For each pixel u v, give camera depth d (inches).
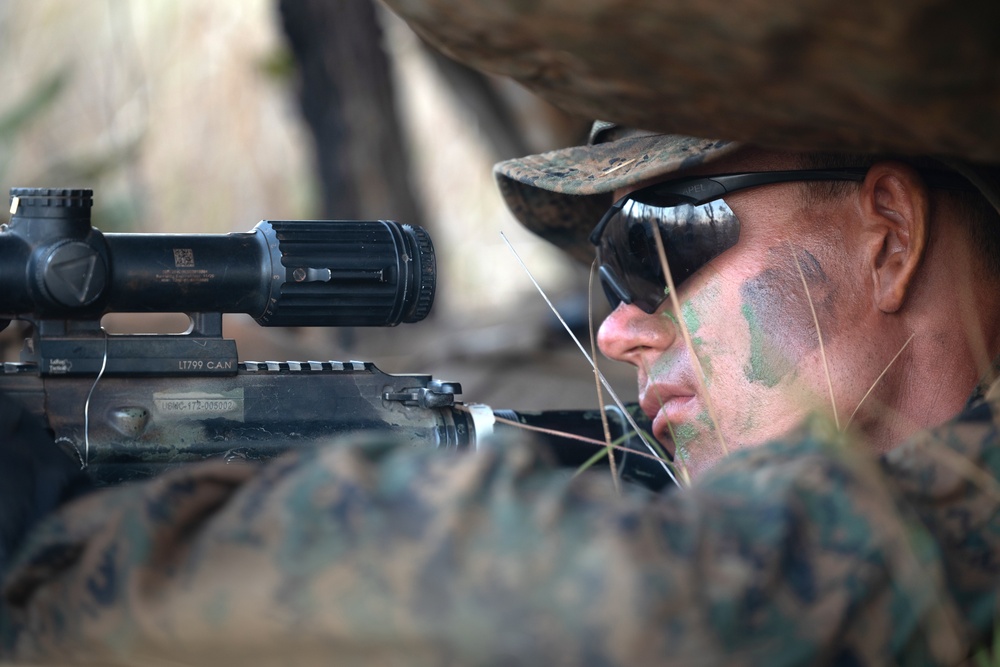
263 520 93.4
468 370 522.9
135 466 149.9
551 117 629.3
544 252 901.8
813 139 111.3
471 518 90.5
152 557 95.0
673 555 90.3
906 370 154.1
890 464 109.1
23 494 110.3
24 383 144.3
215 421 154.9
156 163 808.9
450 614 88.7
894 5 89.7
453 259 919.7
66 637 97.6
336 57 561.3
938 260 153.2
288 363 162.4
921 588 97.0
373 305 155.4
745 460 103.4
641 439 191.3
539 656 87.8
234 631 91.9
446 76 653.9
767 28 94.4
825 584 93.7
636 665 87.0
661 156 157.8
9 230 138.6
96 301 141.1
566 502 91.6
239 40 813.2
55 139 749.3
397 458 95.5
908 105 99.0
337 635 90.3
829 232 152.6
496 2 101.4
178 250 146.1
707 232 155.3
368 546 91.0
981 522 105.6
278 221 153.3
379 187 572.7
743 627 89.8
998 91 96.2
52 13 801.6
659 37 98.8
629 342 163.2
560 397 466.3
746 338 154.2
